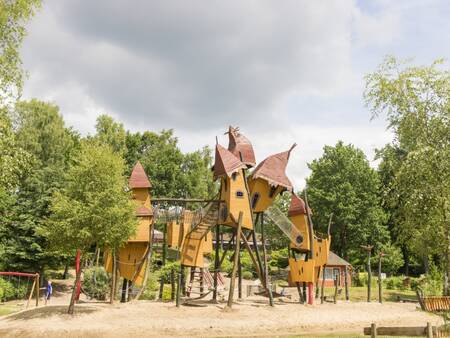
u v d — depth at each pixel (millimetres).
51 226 22734
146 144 69375
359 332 22453
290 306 28188
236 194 27438
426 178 18109
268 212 31156
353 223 61062
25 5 17906
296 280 31016
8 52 17672
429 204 18250
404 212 19422
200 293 30172
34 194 37750
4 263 36156
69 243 22750
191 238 30031
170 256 51438
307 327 23344
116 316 22438
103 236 22609
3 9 17516
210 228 29141
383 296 40844
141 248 29156
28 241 36219
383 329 15203
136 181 29750
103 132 58281
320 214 62688
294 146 31266
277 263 59531
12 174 18266
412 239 22156
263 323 22875
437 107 18562
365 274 54250
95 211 22344
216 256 28844
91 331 19703
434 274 44375
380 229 61062
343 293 42844
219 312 24484
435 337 15461
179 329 20859
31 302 32844
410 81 18875
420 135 18656
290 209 32812
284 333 21750
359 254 62156
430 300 30359
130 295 28969
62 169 41000
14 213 36812
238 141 29906
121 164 24156
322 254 32250
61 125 51188
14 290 34688
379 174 65062
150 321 21656
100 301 29219
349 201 60938
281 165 30375
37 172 38562
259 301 30438
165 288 35250
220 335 20703
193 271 30938
